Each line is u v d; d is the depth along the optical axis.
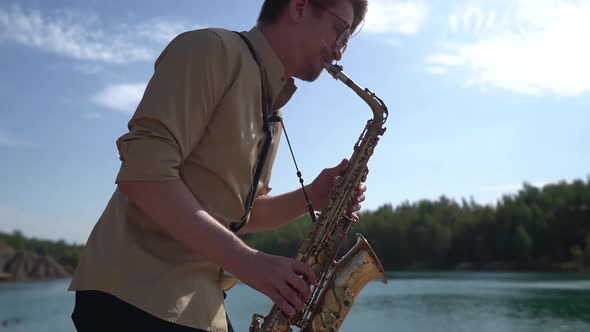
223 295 2.50
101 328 2.22
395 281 54.44
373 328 20.06
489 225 85.38
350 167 3.43
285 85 2.80
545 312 24.66
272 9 2.70
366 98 3.47
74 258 130.12
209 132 2.35
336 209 3.27
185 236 2.09
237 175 2.43
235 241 2.12
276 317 2.79
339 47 2.77
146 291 2.19
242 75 2.38
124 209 2.31
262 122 2.56
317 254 3.18
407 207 108.44
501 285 45.28
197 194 2.35
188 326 2.22
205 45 2.27
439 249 87.00
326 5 2.69
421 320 22.11
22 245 147.25
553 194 89.19
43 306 35.31
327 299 3.02
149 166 2.08
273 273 2.13
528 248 81.19
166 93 2.17
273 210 3.38
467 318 22.83
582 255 75.88
